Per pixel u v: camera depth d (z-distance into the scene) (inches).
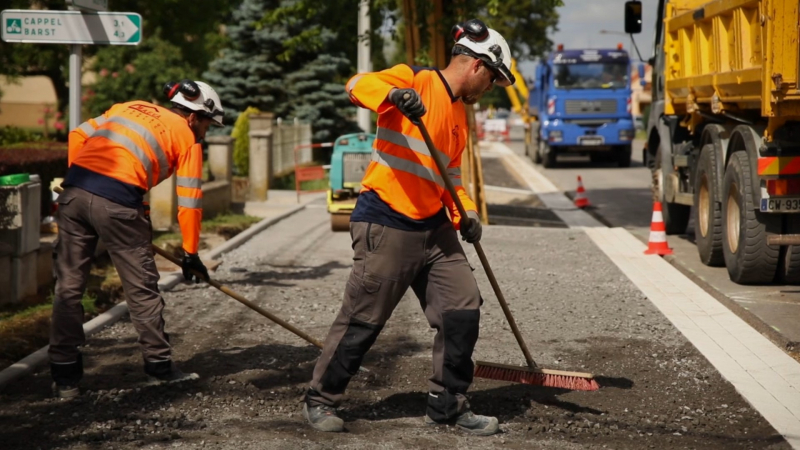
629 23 585.3
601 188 994.7
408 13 639.1
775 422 222.2
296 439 202.7
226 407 226.1
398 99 184.5
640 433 213.2
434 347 212.8
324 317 338.3
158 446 197.0
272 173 879.1
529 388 249.6
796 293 390.0
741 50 392.8
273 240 538.9
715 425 220.5
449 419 211.9
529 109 1573.6
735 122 459.8
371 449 197.3
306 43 754.8
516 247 529.3
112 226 232.1
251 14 1202.6
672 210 589.0
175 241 484.7
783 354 290.7
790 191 380.5
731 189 418.3
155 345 240.4
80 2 310.2
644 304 371.2
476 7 634.8
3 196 325.7
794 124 376.2
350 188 584.7
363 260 204.8
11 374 243.9
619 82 1296.8
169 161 240.4
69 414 218.5
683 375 266.2
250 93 1210.0
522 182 1075.9
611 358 285.4
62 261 233.3
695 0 534.9
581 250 522.3
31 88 2114.9
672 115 550.3
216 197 645.9
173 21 1169.4
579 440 207.5
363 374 258.7
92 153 235.3
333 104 1229.7
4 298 326.3
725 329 326.6
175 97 245.6
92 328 299.9
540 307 362.3
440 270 207.9
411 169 200.8
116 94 1306.6
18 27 322.7
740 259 402.9
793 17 347.6
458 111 206.5
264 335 306.8
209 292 381.1
